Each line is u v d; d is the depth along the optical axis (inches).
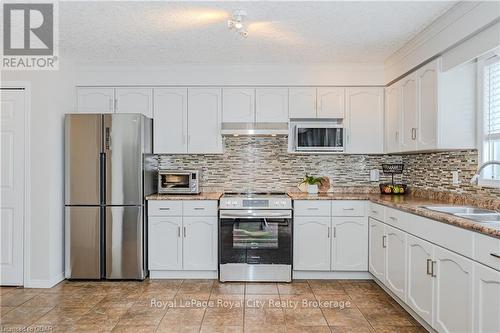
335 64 164.1
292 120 169.9
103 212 150.4
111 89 166.1
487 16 90.8
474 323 78.2
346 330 106.3
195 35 127.4
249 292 138.8
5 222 144.6
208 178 177.8
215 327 108.3
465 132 117.6
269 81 165.5
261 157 177.9
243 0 99.7
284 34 126.4
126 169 150.2
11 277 144.3
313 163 177.8
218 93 166.7
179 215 154.4
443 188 138.8
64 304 125.9
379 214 139.8
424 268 101.4
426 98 125.3
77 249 150.5
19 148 144.3
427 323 103.6
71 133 150.3
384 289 140.9
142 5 103.1
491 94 112.5
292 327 108.3
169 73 165.9
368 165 177.5
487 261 74.2
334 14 109.0
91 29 121.2
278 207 151.4
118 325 109.5
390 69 157.5
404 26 118.5
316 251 154.3
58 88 149.6
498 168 110.7
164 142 166.6
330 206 153.9
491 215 95.8
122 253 150.3
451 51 111.2
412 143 136.6
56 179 148.0
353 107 166.4
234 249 151.1
